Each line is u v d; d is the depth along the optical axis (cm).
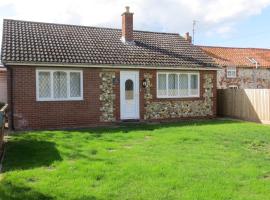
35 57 1580
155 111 1903
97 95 1731
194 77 2041
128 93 1827
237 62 3550
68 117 1656
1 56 1519
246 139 1212
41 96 1600
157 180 694
